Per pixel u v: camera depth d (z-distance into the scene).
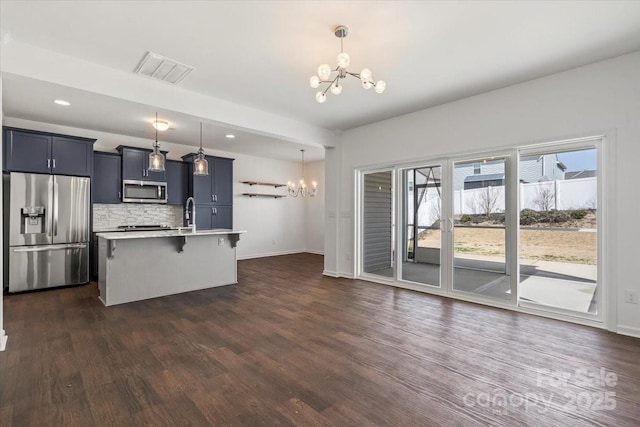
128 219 5.95
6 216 4.41
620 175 2.93
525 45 2.71
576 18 2.32
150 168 4.29
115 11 2.23
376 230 5.28
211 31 2.49
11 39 2.57
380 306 3.80
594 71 3.04
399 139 4.67
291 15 2.29
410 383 2.11
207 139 6.17
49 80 2.76
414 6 2.19
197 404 1.88
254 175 7.98
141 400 1.92
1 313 2.67
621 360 2.41
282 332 2.99
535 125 3.40
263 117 4.41
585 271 3.24
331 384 2.10
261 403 1.89
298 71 3.19
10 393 1.97
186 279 4.56
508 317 3.40
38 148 4.59
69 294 4.38
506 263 3.75
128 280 4.04
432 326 3.14
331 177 5.66
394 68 3.14
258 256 8.05
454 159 4.16
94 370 2.27
